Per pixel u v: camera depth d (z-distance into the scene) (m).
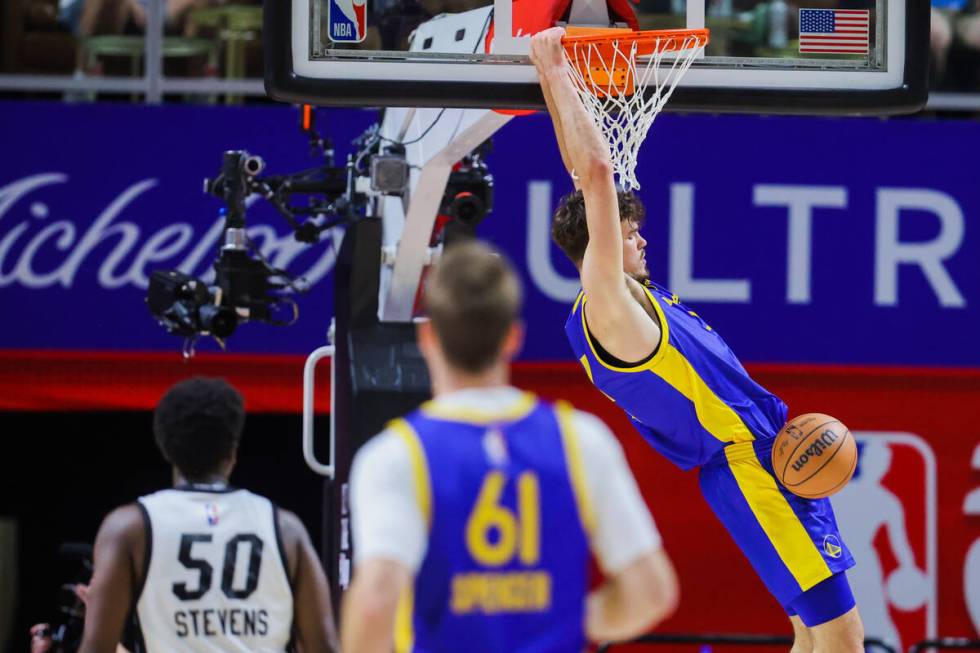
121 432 21.86
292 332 19.61
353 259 14.48
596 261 9.20
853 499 19.72
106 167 19.50
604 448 5.71
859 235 19.86
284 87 10.48
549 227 19.66
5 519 21.77
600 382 10.29
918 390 19.86
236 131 19.62
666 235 19.73
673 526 19.50
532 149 19.69
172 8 20.66
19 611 21.83
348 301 14.58
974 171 19.92
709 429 10.22
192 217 19.55
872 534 19.70
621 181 10.50
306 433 15.01
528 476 5.54
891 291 19.84
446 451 5.49
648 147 19.75
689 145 19.78
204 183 17.75
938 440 19.80
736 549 19.55
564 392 19.58
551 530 5.53
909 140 19.91
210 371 19.61
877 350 19.80
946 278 19.86
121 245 19.48
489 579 5.44
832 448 9.88
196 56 20.70
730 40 12.84
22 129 19.42
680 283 19.72
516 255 19.66
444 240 14.70
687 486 19.55
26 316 19.39
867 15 10.93
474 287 5.66
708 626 19.47
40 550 21.88
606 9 10.81
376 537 5.26
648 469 19.53
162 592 8.26
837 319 19.80
